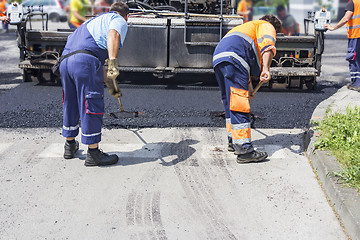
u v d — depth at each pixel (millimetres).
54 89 6914
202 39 6688
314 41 6785
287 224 2881
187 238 2725
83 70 3611
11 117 5273
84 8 11336
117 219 2953
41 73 7270
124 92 6680
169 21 6730
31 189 3383
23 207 3105
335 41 14039
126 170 3760
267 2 17078
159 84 7312
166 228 2836
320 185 3457
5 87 7020
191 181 3543
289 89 7051
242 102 3779
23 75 7387
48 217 2973
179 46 6758
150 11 7102
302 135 4695
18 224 2881
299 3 17828
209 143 4461
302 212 3035
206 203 3170
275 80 6977
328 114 4914
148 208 3100
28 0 18000
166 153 4172
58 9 18016
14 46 12250
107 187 3432
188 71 6746
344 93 6203
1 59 10086
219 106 5914
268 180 3551
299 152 4176
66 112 3871
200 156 4094
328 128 4277
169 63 6836
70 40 3781
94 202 3189
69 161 3961
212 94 6633
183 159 4016
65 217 2975
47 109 5680
